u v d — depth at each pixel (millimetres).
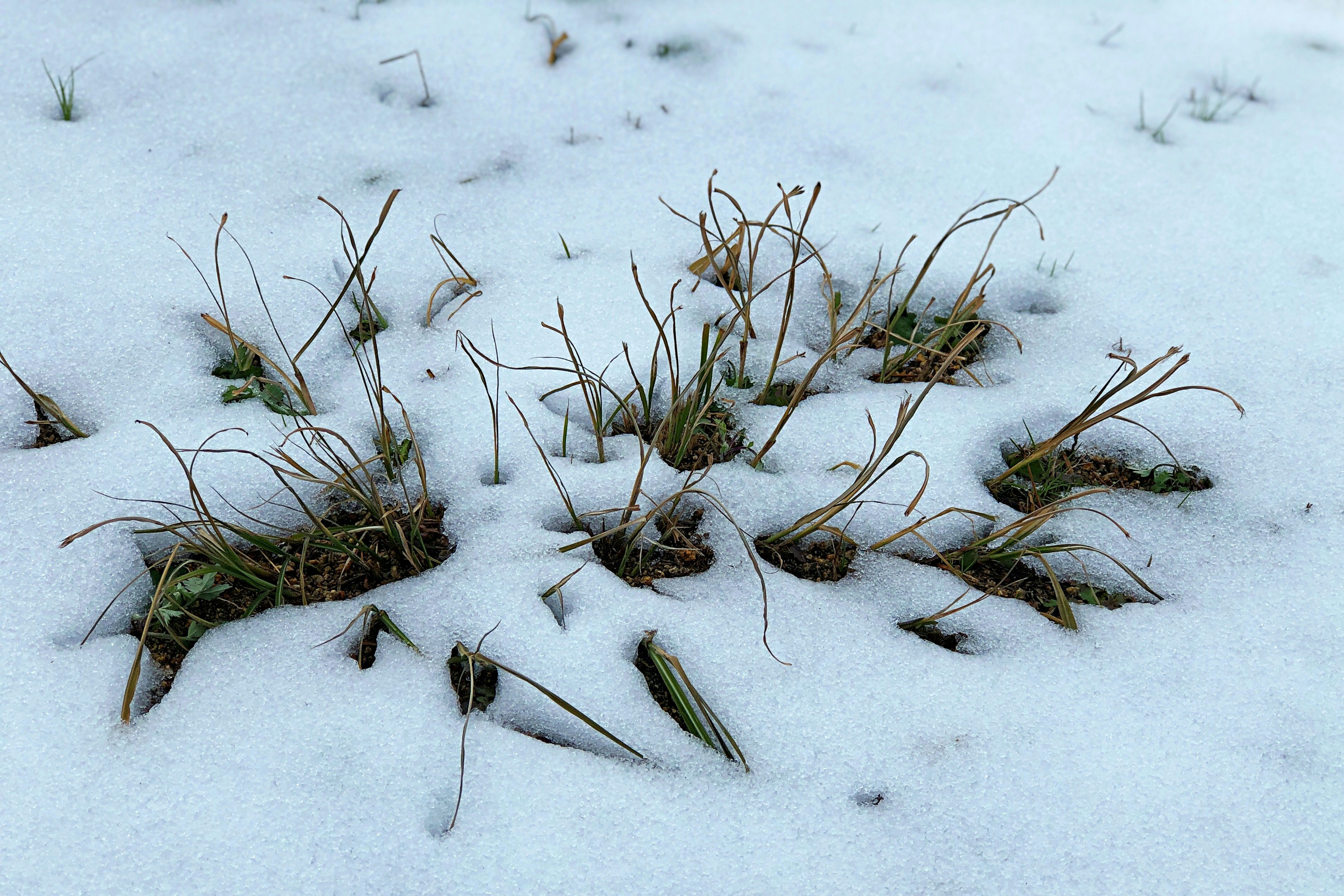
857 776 1029
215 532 1072
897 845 1007
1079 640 1092
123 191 1313
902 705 1056
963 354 1270
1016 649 1087
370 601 1084
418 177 1374
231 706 1035
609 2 1627
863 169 1425
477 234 1323
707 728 1044
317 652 1059
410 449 1158
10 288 1219
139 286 1237
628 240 1328
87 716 1028
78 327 1203
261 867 986
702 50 1566
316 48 1495
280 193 1338
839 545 1131
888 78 1550
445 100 1461
